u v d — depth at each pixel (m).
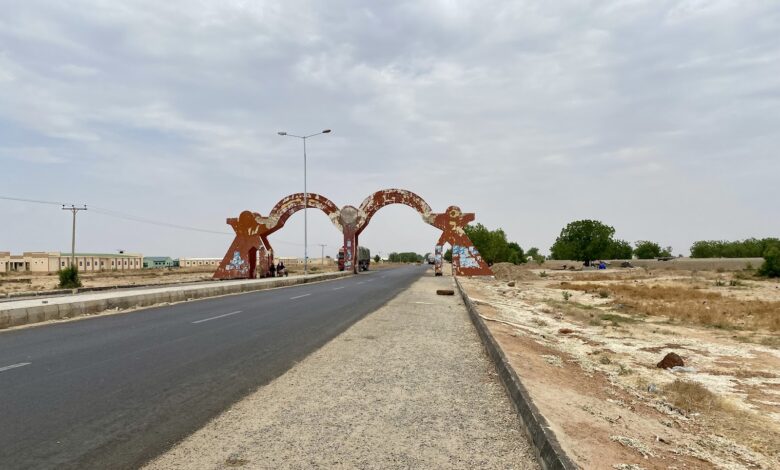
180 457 4.58
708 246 106.31
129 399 6.43
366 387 7.14
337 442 4.98
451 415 5.89
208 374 7.89
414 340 11.41
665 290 35.66
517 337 12.95
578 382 8.98
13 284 57.09
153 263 174.00
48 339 11.38
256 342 10.99
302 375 7.86
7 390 6.81
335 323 14.34
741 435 7.52
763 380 11.36
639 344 15.44
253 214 51.38
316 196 54.09
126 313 17.23
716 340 16.52
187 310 18.22
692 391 9.48
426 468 4.39
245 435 5.16
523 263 117.38
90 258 130.62
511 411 6.11
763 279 47.00
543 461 4.36
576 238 103.94
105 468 4.32
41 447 4.77
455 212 51.56
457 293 28.78
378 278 48.34
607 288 38.19
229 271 51.09
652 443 6.16
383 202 53.38
